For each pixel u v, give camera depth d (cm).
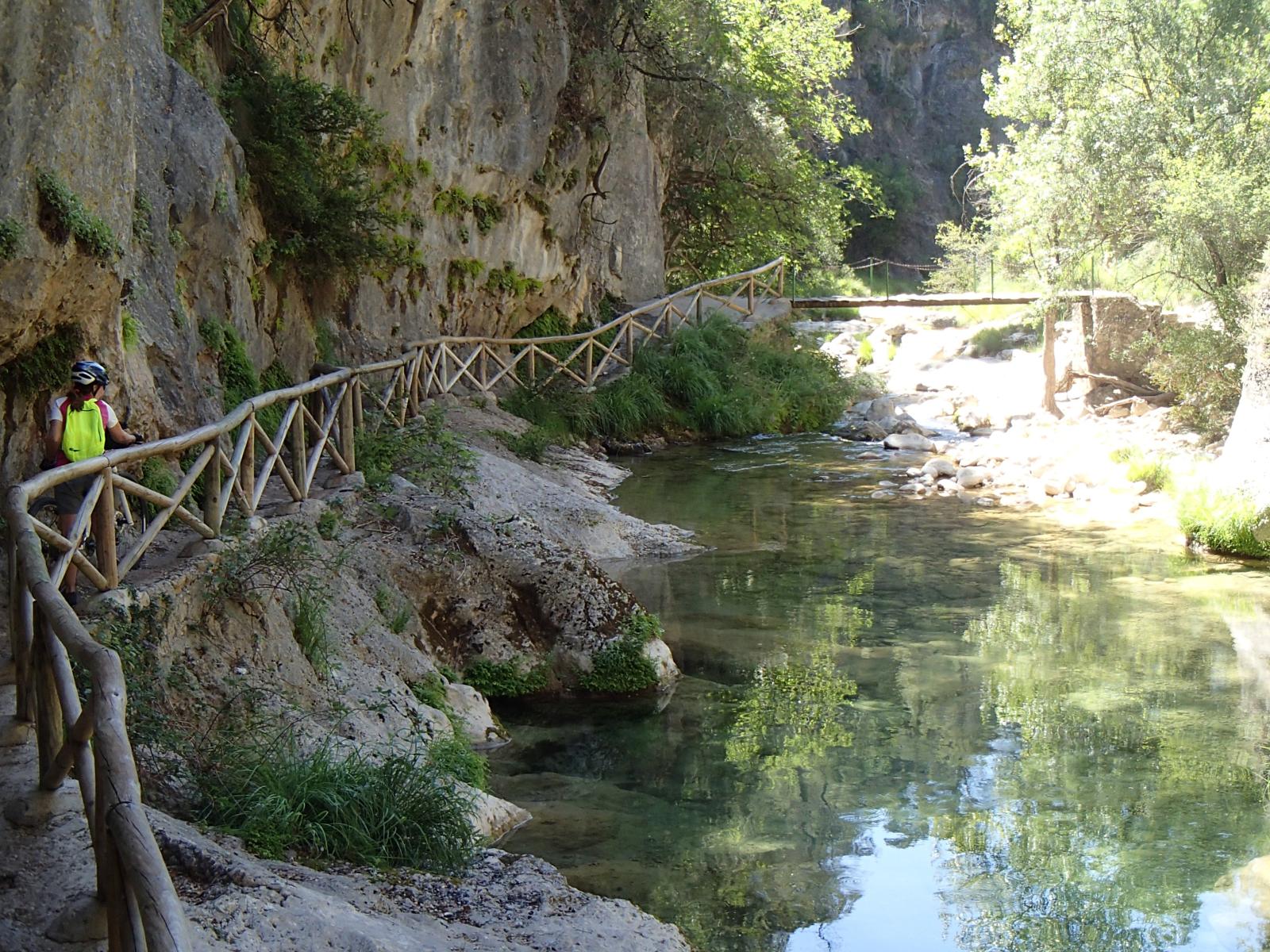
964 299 2623
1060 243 2234
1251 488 1414
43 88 736
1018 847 693
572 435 2069
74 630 452
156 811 546
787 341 2742
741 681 992
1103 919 608
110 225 829
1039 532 1519
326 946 464
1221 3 2170
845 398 2470
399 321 1814
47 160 740
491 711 927
